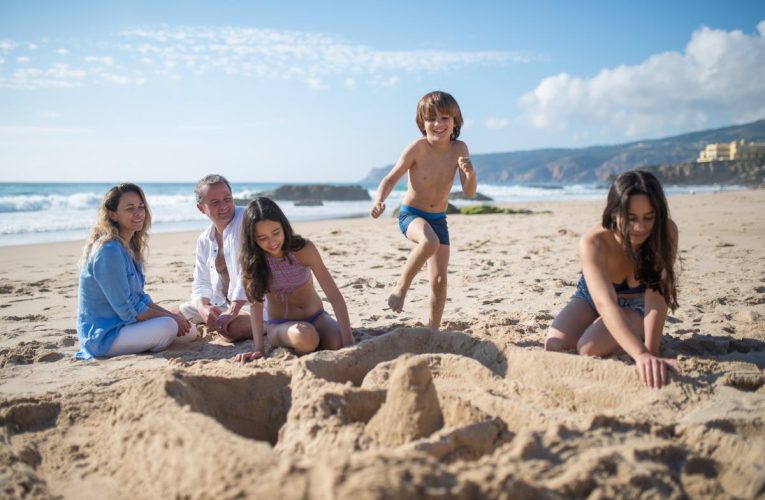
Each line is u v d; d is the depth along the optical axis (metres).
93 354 4.09
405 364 2.30
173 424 2.21
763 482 2.02
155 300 6.03
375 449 2.09
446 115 4.25
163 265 8.73
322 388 2.67
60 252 11.10
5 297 6.46
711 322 4.57
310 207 33.22
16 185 63.81
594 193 55.22
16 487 2.16
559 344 3.69
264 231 3.85
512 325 4.57
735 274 6.72
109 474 2.30
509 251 9.45
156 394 2.53
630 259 3.39
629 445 2.15
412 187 4.36
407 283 4.02
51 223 18.80
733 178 87.88
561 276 6.97
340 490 1.53
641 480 1.93
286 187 42.50
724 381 2.96
